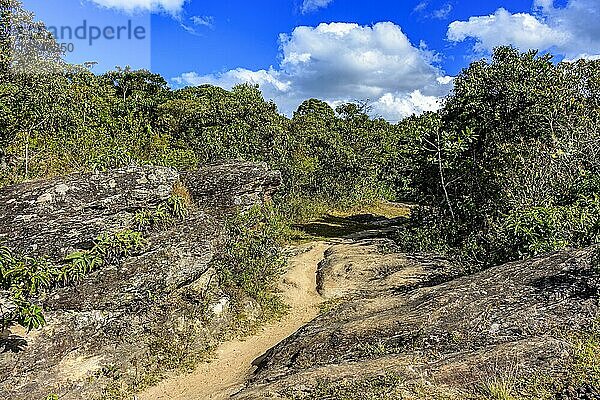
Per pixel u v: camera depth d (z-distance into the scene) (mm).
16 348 7020
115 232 8992
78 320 7770
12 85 15445
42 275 7637
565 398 4996
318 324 8984
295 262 15414
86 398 7016
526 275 8406
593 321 6355
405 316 7867
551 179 12609
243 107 28578
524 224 10430
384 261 13883
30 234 8312
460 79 16562
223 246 11023
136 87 40844
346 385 5645
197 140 25141
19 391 6609
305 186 29453
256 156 24844
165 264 9078
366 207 34000
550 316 6715
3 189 9250
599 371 5281
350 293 11906
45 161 13820
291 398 5617
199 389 7609
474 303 7707
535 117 15016
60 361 7230
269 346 9305
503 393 5043
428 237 15422
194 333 9016
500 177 14859
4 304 7016
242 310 10336
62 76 18266
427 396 5262
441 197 16891
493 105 15562
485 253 12086
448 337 6762
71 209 9039
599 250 7605
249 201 14172
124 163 14492
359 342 7344
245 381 7309
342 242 19578
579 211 10430
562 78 15547
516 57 15719
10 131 14070
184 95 36531
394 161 23875
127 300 8398
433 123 16328
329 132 36438
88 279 8297
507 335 6516
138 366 7887
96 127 18125
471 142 15836
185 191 11844
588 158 13180
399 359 6254
